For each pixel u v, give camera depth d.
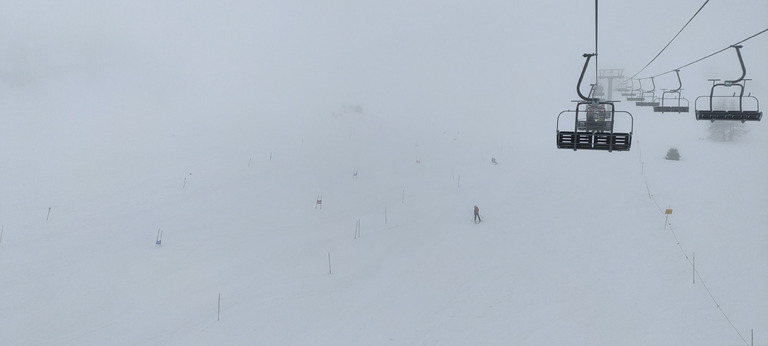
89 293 15.36
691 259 18.19
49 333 12.90
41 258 17.88
